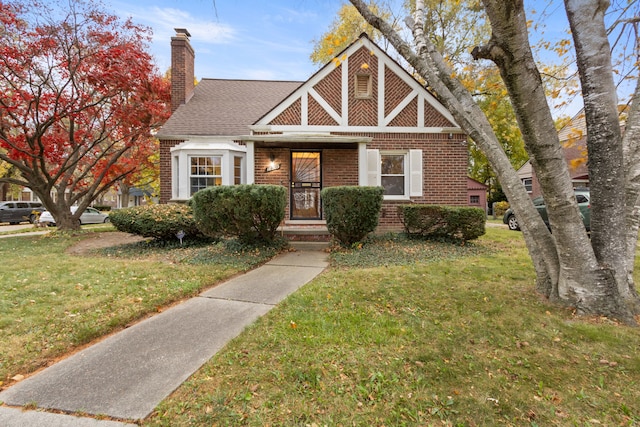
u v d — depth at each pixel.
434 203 9.16
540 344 2.72
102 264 5.57
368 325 3.01
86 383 2.20
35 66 9.02
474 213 7.10
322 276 4.84
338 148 9.27
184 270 5.05
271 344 2.67
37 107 9.30
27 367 2.39
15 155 10.06
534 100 3.07
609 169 3.37
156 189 22.16
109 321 3.13
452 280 4.48
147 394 2.07
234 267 5.29
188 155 9.12
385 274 4.79
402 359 2.44
